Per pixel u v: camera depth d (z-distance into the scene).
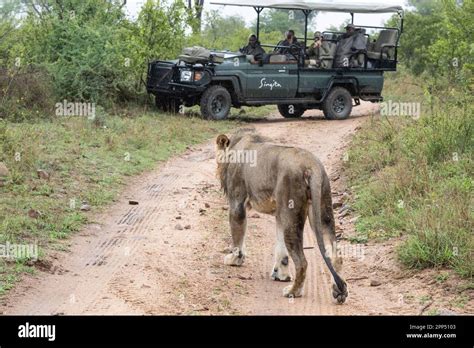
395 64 24.92
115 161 15.56
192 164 16.39
